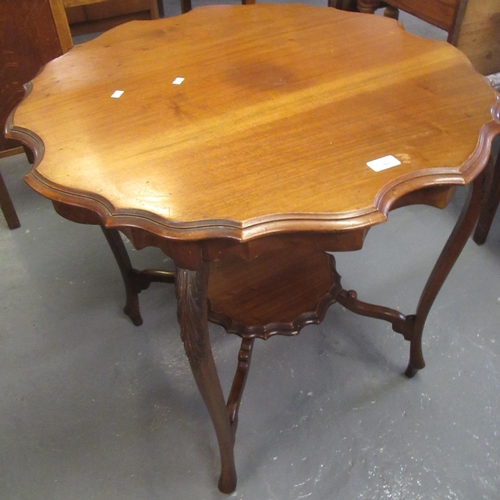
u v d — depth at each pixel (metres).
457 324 1.40
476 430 1.18
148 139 0.90
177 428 1.22
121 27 1.32
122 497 1.10
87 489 1.12
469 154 0.81
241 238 0.71
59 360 1.38
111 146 0.89
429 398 1.24
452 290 1.49
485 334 1.38
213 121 0.94
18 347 1.41
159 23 1.33
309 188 0.76
